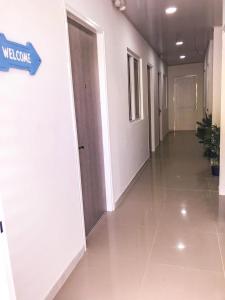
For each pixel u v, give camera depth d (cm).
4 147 138
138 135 482
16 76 147
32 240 162
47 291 179
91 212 282
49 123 180
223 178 357
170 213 311
